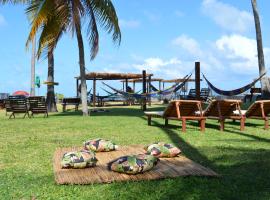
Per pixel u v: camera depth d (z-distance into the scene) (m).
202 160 6.42
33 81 24.55
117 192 4.55
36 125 12.89
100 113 19.91
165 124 12.46
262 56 18.78
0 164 6.27
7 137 9.67
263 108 11.91
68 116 17.56
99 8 16.89
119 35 17.30
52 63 22.19
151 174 5.25
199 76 15.88
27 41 16.22
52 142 8.70
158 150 6.32
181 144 8.30
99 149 6.93
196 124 13.11
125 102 32.59
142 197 4.37
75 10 16.20
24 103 17.19
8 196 4.47
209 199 4.30
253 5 18.97
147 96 22.89
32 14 17.09
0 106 28.77
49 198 4.39
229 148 7.66
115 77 32.00
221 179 5.12
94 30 17.92
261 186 4.80
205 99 20.08
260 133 10.53
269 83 18.75
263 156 6.71
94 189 4.69
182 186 4.76
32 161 6.47
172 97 30.95
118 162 5.38
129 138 9.37
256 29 18.92
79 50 17.84
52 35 16.66
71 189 4.70
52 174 5.51
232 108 11.70
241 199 4.29
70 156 5.67
